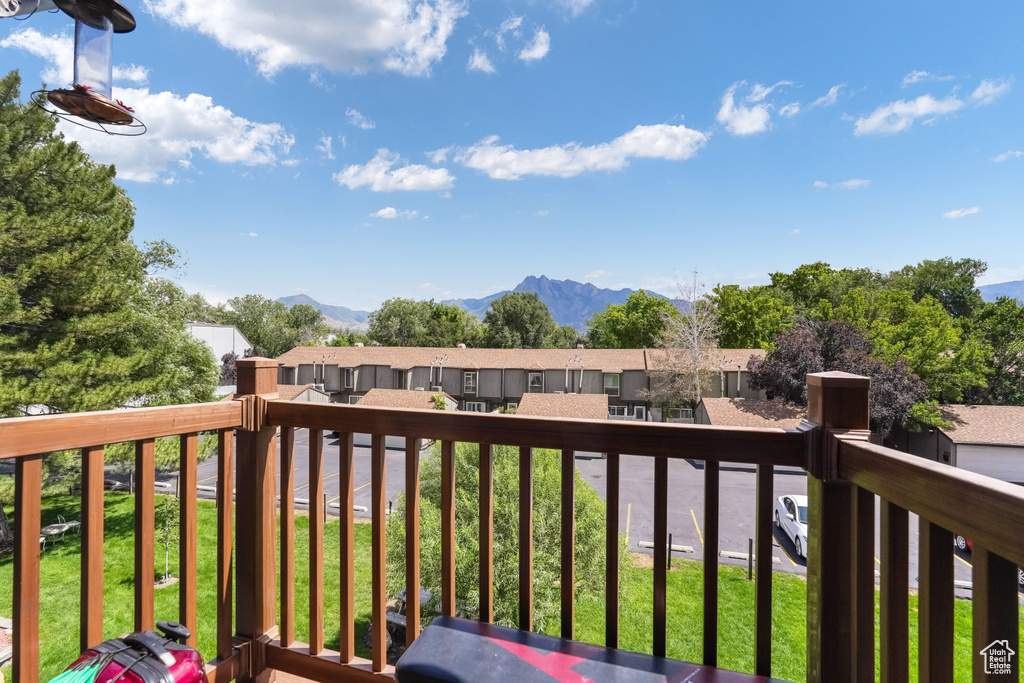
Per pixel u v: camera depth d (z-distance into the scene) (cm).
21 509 106
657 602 118
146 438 129
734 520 1505
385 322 4797
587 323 4762
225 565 151
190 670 94
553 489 725
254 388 157
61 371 1007
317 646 150
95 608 119
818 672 106
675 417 2972
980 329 2888
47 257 970
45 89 141
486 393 3241
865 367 2345
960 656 635
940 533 74
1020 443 2152
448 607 136
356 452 2292
